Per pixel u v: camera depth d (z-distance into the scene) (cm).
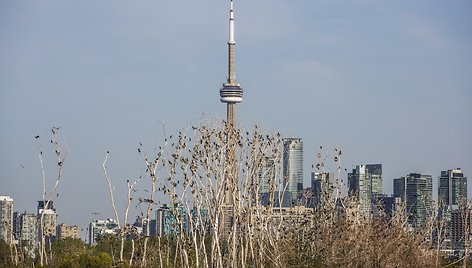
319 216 8856
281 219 9019
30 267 8831
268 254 9088
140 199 8681
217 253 8962
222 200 8869
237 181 8956
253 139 9081
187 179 8712
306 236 8750
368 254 8394
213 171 8862
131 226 8888
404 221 9594
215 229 8694
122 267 8381
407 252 9044
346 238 8462
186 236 9238
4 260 9569
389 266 8456
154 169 8619
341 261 8338
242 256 8650
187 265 8488
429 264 9225
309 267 8331
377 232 8612
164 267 9094
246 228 8938
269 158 9194
